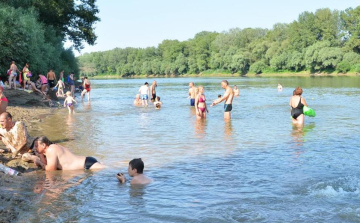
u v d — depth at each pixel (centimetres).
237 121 1650
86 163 878
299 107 1528
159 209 611
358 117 1691
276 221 556
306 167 854
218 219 567
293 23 11638
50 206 628
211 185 735
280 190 695
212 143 1159
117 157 991
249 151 1035
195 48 14962
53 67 4409
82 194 691
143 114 1970
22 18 3306
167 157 981
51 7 4581
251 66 12181
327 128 1393
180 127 1498
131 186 736
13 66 2609
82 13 5153
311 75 10100
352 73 9419
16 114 1830
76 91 4338
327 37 10819
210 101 2856
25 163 923
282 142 1152
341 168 840
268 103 2522
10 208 613
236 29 13938
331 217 567
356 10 10319
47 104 2469
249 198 654
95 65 19362
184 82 7688
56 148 873
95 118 1803
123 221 566
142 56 17675
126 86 6262
